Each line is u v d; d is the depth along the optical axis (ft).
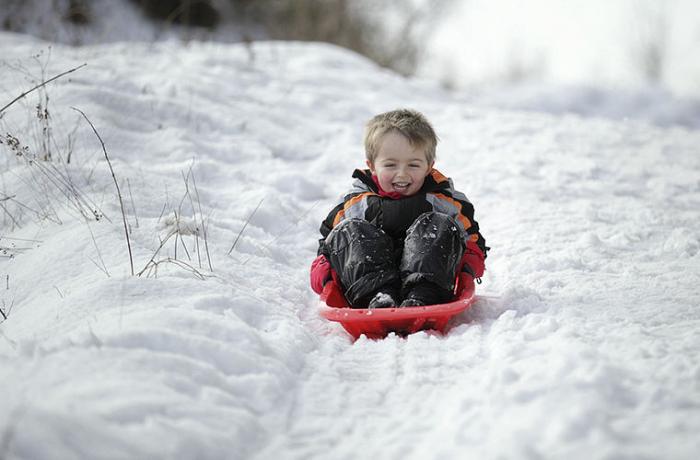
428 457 11.63
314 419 13.37
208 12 83.92
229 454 11.75
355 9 86.22
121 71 40.29
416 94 52.75
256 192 28.71
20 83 33.86
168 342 14.37
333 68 53.93
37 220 23.88
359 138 39.65
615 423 11.75
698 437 11.12
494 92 92.02
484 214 30.45
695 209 31.94
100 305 16.90
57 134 29.43
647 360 14.11
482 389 13.51
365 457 12.02
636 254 24.81
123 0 78.95
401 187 20.11
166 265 19.81
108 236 21.59
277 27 84.94
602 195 33.40
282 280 21.77
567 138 43.86
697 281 20.81
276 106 42.06
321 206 30.35
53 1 67.00
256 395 13.65
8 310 18.67
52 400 11.51
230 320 16.24
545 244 25.91
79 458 10.30
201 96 39.22
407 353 16.34
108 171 27.09
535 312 18.39
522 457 10.78
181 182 28.27
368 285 18.19
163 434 11.36
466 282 19.25
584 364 13.46
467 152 39.96
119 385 12.34
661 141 45.21
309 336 17.47
